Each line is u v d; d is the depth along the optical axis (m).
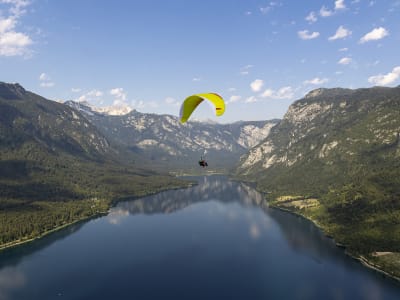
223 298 190.62
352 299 191.25
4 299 188.50
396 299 191.12
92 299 187.88
